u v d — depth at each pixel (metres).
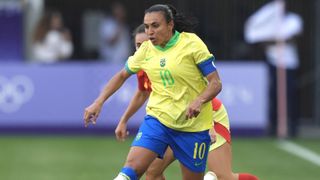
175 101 22.11
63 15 56.03
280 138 48.16
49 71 47.97
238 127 47.72
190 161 22.53
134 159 21.98
